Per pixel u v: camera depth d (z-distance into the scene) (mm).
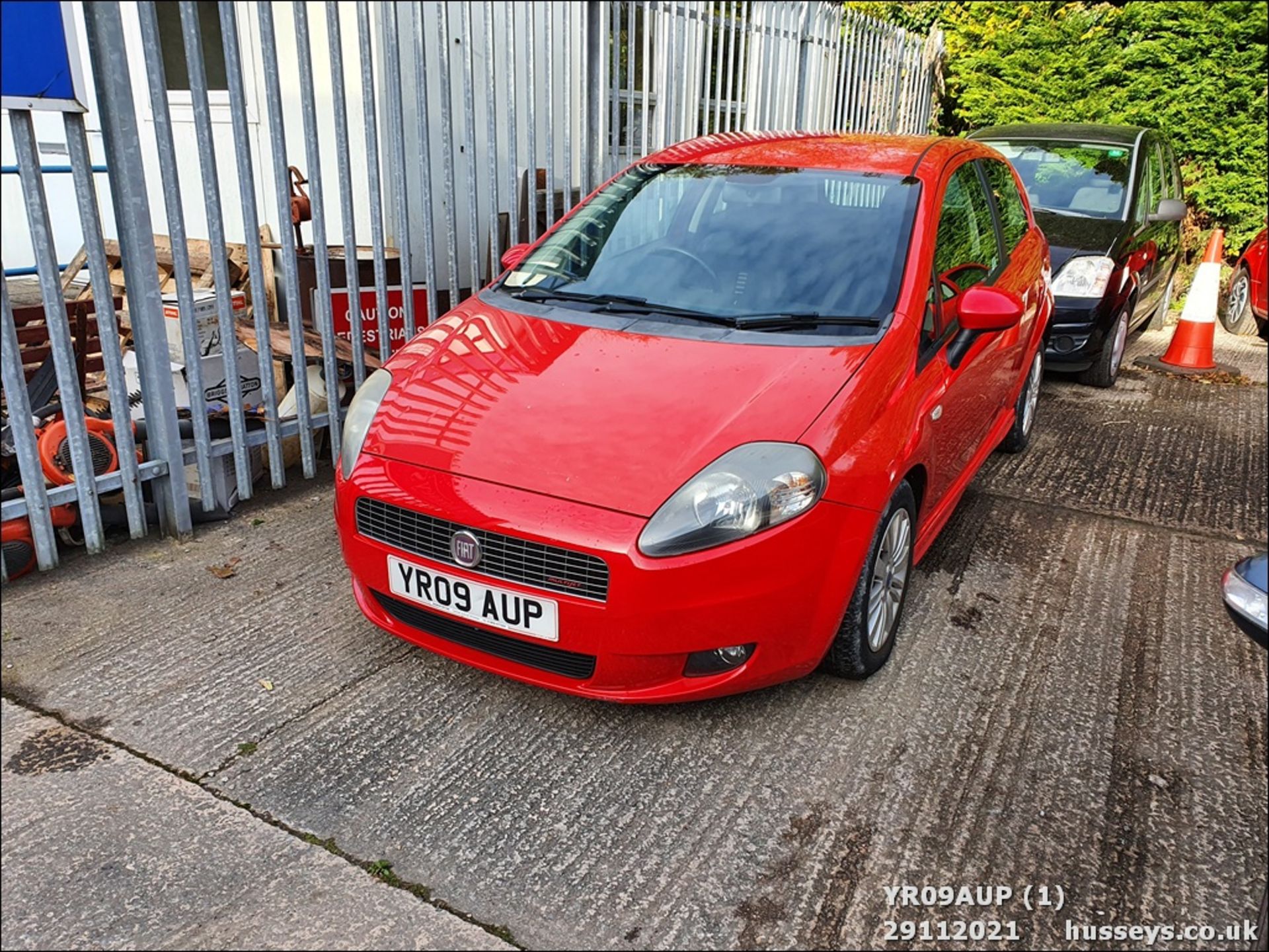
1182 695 3105
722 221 3662
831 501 2633
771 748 2754
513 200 5062
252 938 2078
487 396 2934
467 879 2254
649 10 6090
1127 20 10836
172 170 3619
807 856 2359
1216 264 7348
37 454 3484
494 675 3057
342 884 2229
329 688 2965
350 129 6086
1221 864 2393
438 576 2693
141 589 3514
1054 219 6855
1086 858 2396
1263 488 5008
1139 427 5980
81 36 6746
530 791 2553
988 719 2930
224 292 3910
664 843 2385
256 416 4406
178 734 2727
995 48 11539
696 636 2557
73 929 2088
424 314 5645
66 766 2580
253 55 6215
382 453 2842
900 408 2941
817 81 8578
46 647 3125
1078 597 3746
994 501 4691
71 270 5574
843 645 2916
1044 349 6496
